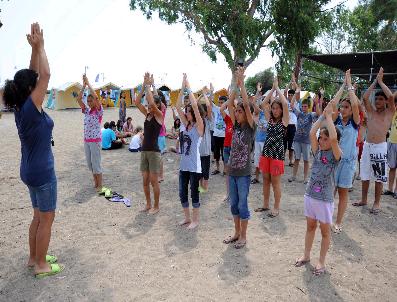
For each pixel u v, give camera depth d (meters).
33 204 3.96
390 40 28.61
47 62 3.43
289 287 3.78
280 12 13.58
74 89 33.41
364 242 4.87
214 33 13.30
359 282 3.89
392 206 6.29
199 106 5.09
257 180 7.78
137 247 4.72
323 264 4.05
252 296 3.62
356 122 5.03
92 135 6.88
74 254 4.51
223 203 6.50
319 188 3.92
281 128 5.66
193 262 4.32
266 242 4.86
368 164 6.00
